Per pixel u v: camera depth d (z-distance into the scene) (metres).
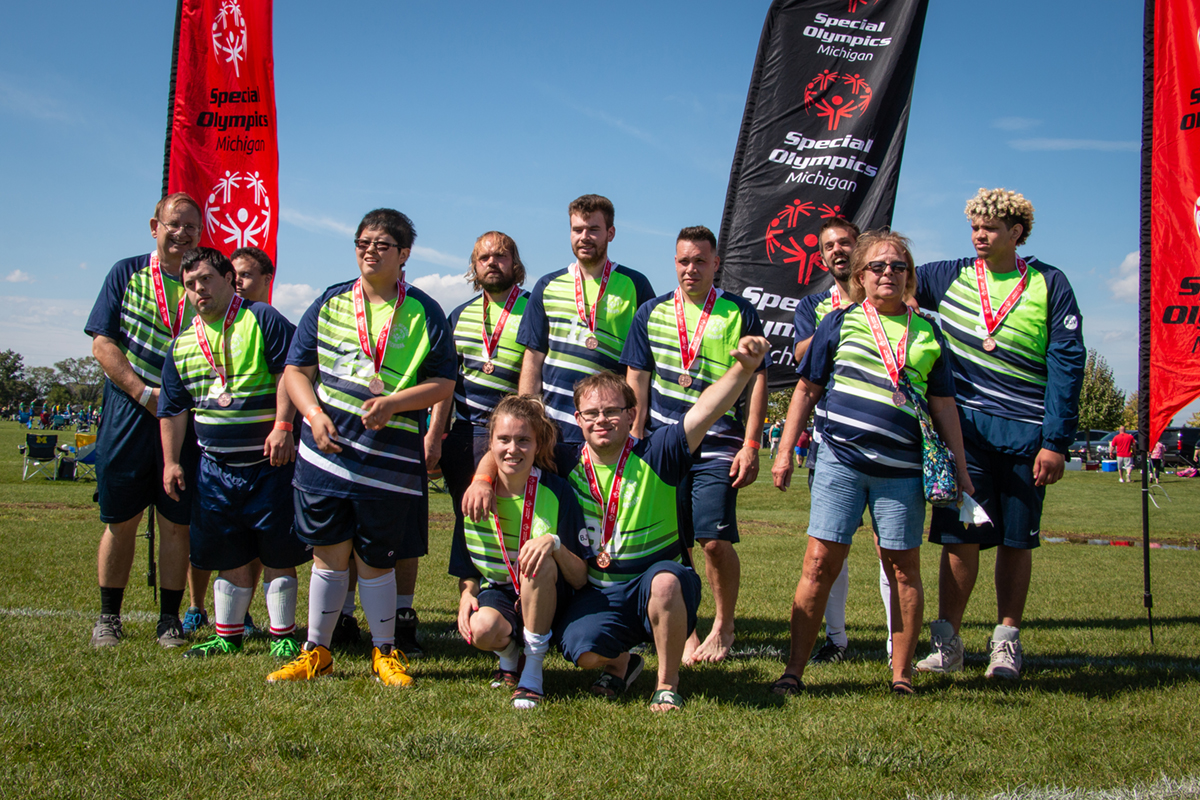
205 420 4.06
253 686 3.45
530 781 2.52
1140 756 2.86
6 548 7.47
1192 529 13.48
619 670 3.64
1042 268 4.29
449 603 5.93
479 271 5.00
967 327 4.32
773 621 5.57
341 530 3.70
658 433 3.57
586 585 3.57
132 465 4.28
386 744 2.79
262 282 5.19
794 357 4.98
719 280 6.14
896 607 3.80
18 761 2.60
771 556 9.07
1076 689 3.77
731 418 4.48
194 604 4.85
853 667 4.23
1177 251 5.03
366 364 3.70
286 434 3.98
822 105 6.02
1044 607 6.32
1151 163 5.15
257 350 4.11
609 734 2.97
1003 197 4.20
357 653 4.27
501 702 3.35
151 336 4.43
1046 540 11.79
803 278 6.00
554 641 3.55
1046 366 4.19
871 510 3.73
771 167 6.08
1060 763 2.79
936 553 10.31
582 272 4.69
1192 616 5.92
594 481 3.58
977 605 6.43
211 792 2.39
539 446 3.55
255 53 6.06
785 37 6.07
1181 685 3.84
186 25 6.06
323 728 2.93
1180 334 4.96
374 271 3.69
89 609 5.03
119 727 2.89
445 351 3.84
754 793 2.48
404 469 3.73
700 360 4.34
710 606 6.14
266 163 6.07
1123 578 7.90
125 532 4.30
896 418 3.62
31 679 3.43
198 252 4.07
